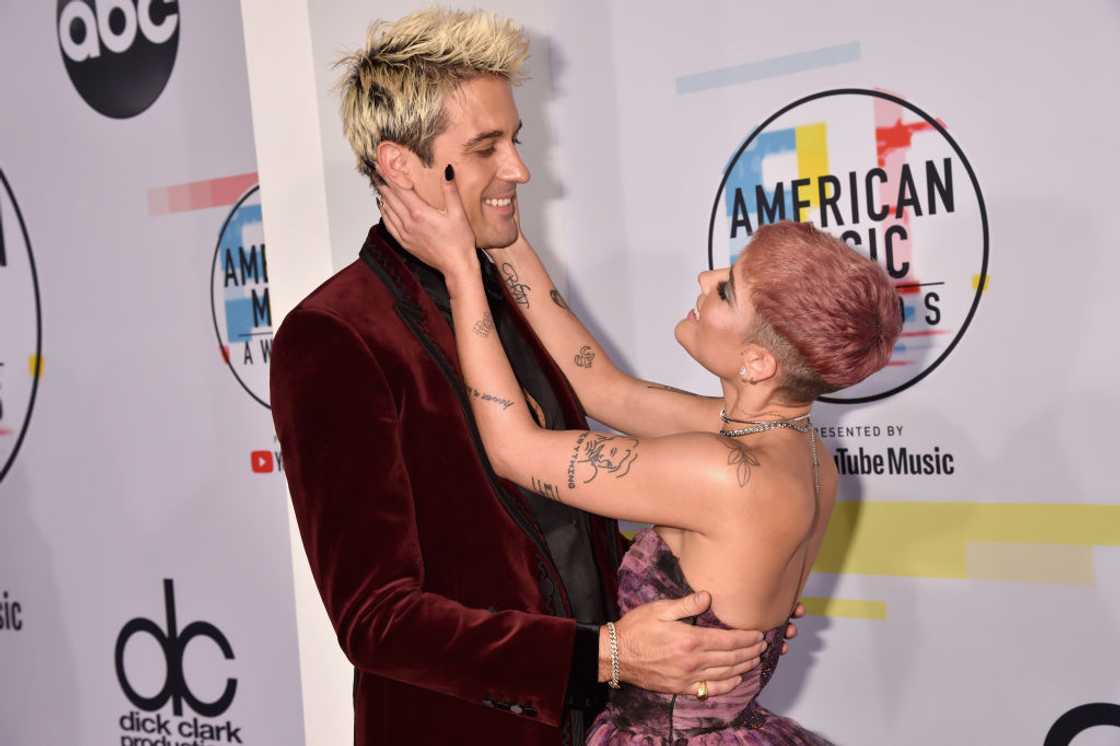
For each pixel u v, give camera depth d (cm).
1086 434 219
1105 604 220
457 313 143
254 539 298
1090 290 216
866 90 234
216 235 296
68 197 319
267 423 293
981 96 222
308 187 197
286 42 196
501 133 146
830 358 133
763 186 248
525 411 142
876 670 245
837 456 245
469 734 141
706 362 144
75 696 333
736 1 247
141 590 318
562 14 266
